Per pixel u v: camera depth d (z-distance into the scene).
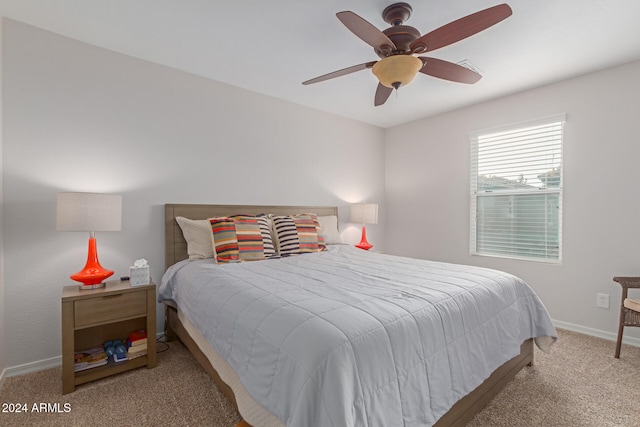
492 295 1.76
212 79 2.92
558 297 2.94
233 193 3.06
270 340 1.17
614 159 2.61
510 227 3.31
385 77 1.79
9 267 2.01
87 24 2.07
